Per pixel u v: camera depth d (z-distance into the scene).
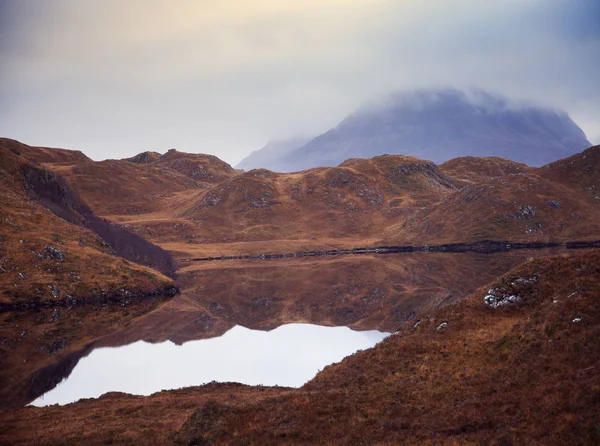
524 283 36.56
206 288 112.19
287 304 90.69
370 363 33.19
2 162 129.50
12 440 28.09
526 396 22.75
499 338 30.34
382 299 87.56
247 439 23.83
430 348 32.72
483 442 19.91
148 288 100.25
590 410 19.38
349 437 22.72
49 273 92.44
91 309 84.50
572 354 24.56
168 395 37.50
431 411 24.09
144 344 59.94
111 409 33.84
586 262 35.47
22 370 47.72
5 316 76.44
